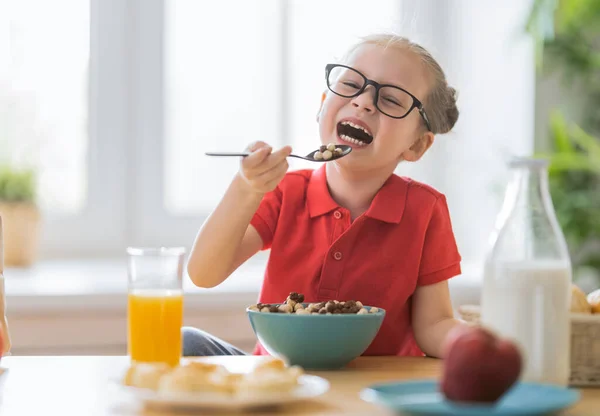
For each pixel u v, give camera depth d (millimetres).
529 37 2689
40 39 2740
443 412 695
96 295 2117
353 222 1363
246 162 1146
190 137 2848
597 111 2775
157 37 2797
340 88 1382
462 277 2490
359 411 788
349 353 1033
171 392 782
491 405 749
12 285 2164
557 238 917
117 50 2787
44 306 2078
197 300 2180
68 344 2119
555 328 896
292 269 1378
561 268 904
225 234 1250
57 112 2764
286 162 1174
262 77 2869
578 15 2672
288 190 1433
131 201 2820
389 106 1365
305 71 2889
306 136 2895
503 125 2797
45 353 2104
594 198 2695
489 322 918
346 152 1269
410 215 1383
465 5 2910
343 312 1065
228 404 754
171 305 977
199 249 1270
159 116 2812
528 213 920
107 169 2801
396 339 1357
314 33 2881
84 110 2779
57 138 2766
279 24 2863
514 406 758
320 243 1375
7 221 2498
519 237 916
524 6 2715
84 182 2793
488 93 2844
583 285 2717
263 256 2871
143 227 2822
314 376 916
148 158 2816
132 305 979
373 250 1354
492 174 2811
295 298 1147
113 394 857
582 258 2754
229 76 2854
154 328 969
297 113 2889
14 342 2080
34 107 2746
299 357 1032
